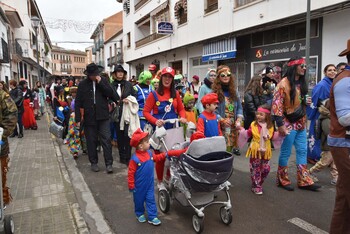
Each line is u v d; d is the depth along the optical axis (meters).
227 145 5.36
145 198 3.95
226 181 3.88
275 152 7.52
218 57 14.96
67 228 3.93
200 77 17.94
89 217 4.23
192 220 4.05
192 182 3.59
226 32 14.46
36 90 17.72
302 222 3.93
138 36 29.16
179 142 4.40
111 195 5.02
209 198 3.91
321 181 5.44
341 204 2.99
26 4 29.64
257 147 4.75
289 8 11.04
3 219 3.45
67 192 5.14
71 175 6.06
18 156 7.67
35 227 3.95
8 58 21.08
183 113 5.00
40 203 4.70
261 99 6.93
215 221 4.01
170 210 4.38
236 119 5.48
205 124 4.53
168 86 4.89
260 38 12.84
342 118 2.73
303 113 4.90
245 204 4.51
